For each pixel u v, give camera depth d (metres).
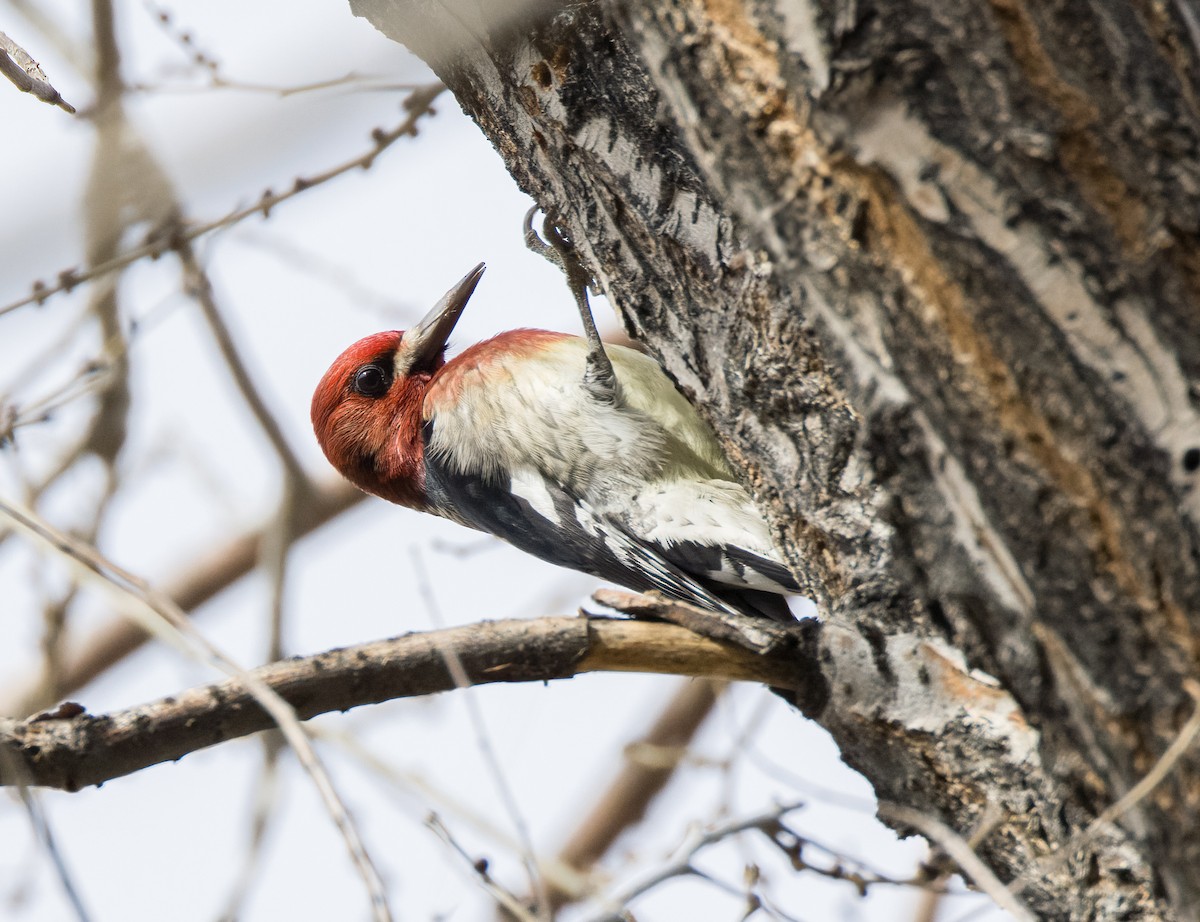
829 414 5.38
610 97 5.39
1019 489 3.97
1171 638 3.95
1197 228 3.79
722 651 6.12
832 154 3.88
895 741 5.79
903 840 6.05
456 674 5.58
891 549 4.73
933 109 3.77
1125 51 3.82
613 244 5.78
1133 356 3.79
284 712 4.61
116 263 7.51
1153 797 4.14
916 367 4.00
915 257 3.88
